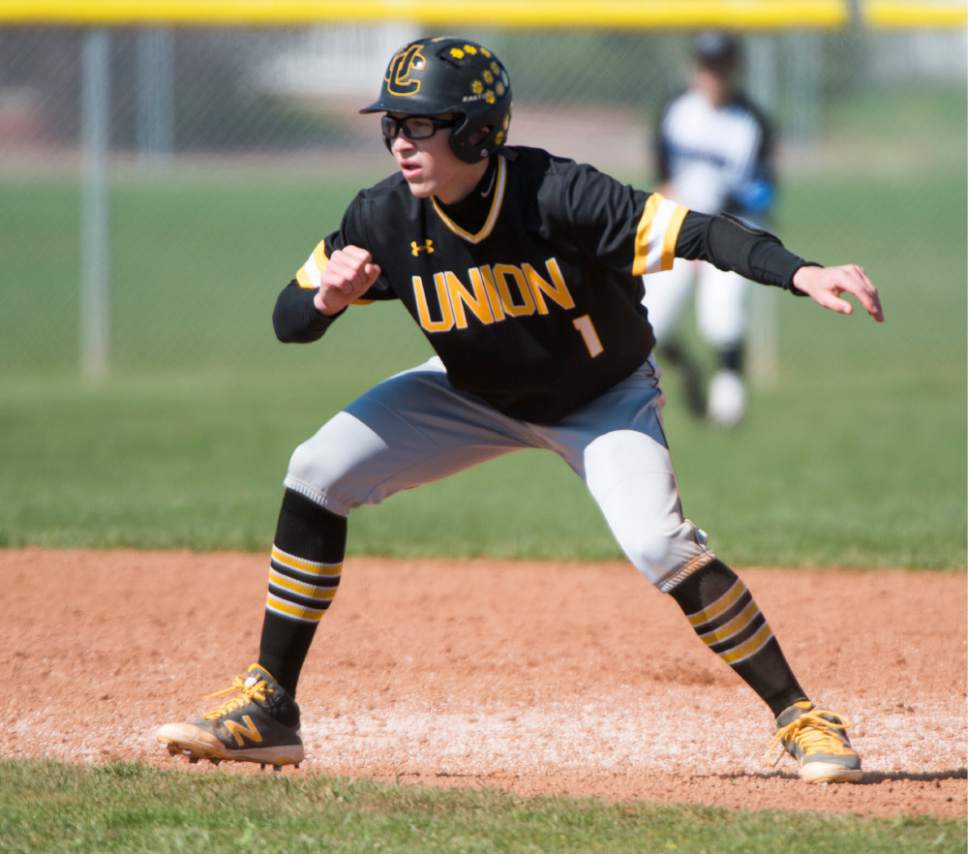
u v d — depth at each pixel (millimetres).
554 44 61500
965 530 26062
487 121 12633
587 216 12766
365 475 14250
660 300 36938
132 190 84562
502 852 11656
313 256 14188
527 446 14672
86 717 16625
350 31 62219
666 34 58281
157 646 19469
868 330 56094
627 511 13414
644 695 17625
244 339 55156
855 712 16828
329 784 13617
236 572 23578
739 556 24203
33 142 96938
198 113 68625
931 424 39125
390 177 13961
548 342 13414
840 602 21609
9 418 39938
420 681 18141
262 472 32844
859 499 29453
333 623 20719
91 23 41625
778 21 42000
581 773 14773
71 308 61312
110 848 11891
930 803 13195
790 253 12414
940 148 105938
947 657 18969
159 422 39500
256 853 11672
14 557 24297
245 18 41656
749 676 13883
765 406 42438
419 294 13641
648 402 14078
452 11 41875
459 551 25125
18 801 13109
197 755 14234
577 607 21625
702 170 36062
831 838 11844
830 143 106250
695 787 13961
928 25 42219
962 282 65875
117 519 27219
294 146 92375
